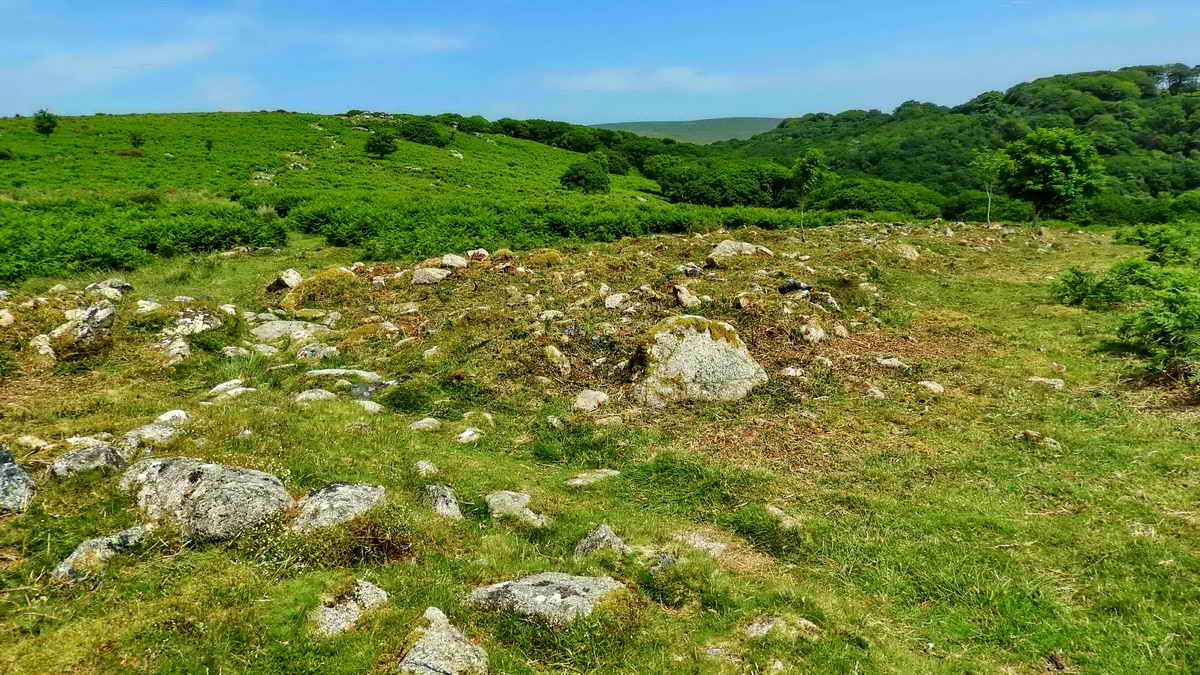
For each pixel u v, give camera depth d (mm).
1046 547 5723
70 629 4250
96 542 5012
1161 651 4371
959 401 9367
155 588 4711
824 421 8875
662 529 6332
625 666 4301
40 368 10266
